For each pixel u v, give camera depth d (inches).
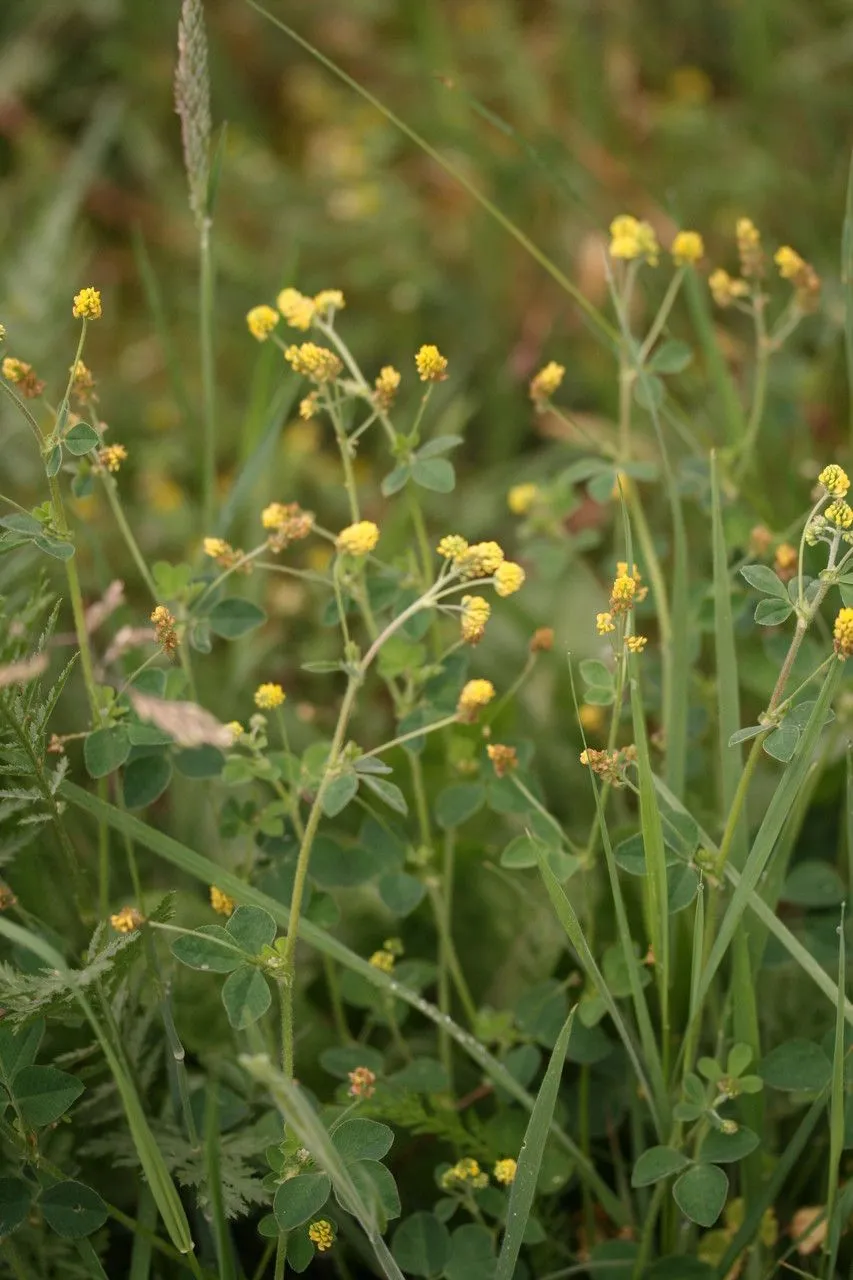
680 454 35.7
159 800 32.5
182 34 29.7
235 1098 28.9
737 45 48.1
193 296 43.4
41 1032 27.7
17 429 35.2
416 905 29.4
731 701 28.5
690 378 34.5
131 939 27.2
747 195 43.1
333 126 49.4
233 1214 27.8
